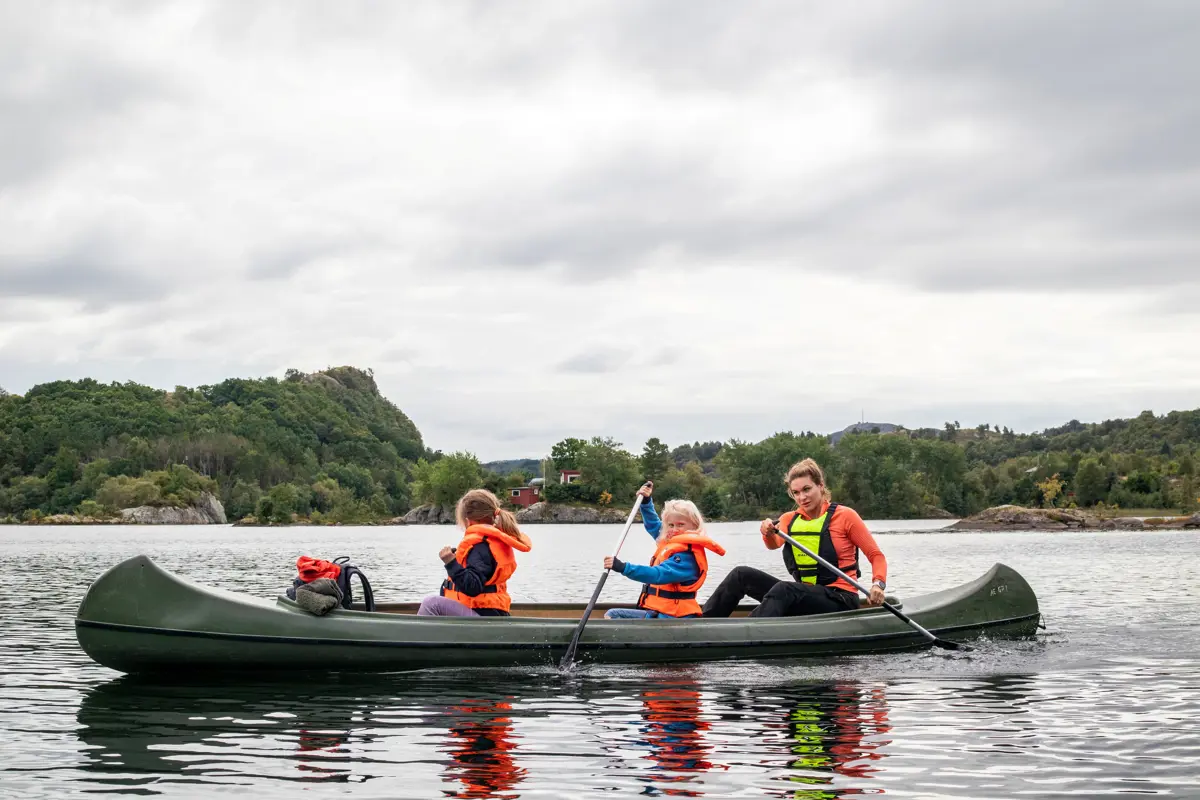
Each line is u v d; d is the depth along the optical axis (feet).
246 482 515.91
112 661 21.57
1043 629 31.50
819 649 25.29
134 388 620.49
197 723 17.67
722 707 19.13
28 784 13.84
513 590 50.34
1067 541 157.58
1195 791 13.50
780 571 76.95
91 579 64.39
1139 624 33.30
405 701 19.56
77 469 481.87
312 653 22.06
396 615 22.84
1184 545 133.08
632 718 18.11
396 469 628.69
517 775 14.37
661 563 24.99
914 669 23.49
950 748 15.93
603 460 421.18
